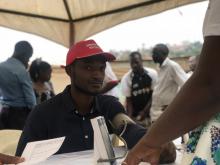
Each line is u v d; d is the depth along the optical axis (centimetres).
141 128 163
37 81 430
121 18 371
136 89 469
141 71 472
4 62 393
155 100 436
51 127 176
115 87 398
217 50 66
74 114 178
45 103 183
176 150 143
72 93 181
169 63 425
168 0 336
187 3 325
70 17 385
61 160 143
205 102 67
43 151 136
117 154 145
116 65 645
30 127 176
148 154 79
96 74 174
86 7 367
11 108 386
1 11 375
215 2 68
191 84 68
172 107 71
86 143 174
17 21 386
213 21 67
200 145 74
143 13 357
